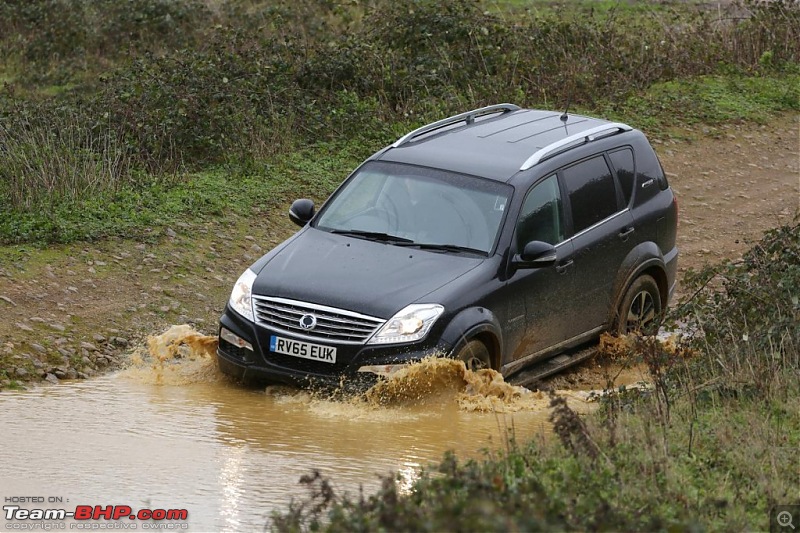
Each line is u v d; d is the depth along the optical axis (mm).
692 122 60812
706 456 21906
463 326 26969
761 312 29234
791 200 51969
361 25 68312
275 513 18156
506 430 23531
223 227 40656
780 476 20797
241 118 48781
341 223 30094
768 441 22297
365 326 26547
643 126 59219
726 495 19875
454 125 33688
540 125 33656
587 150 32094
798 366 27406
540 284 29469
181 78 50844
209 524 19688
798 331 27984
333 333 26703
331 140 50562
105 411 26000
